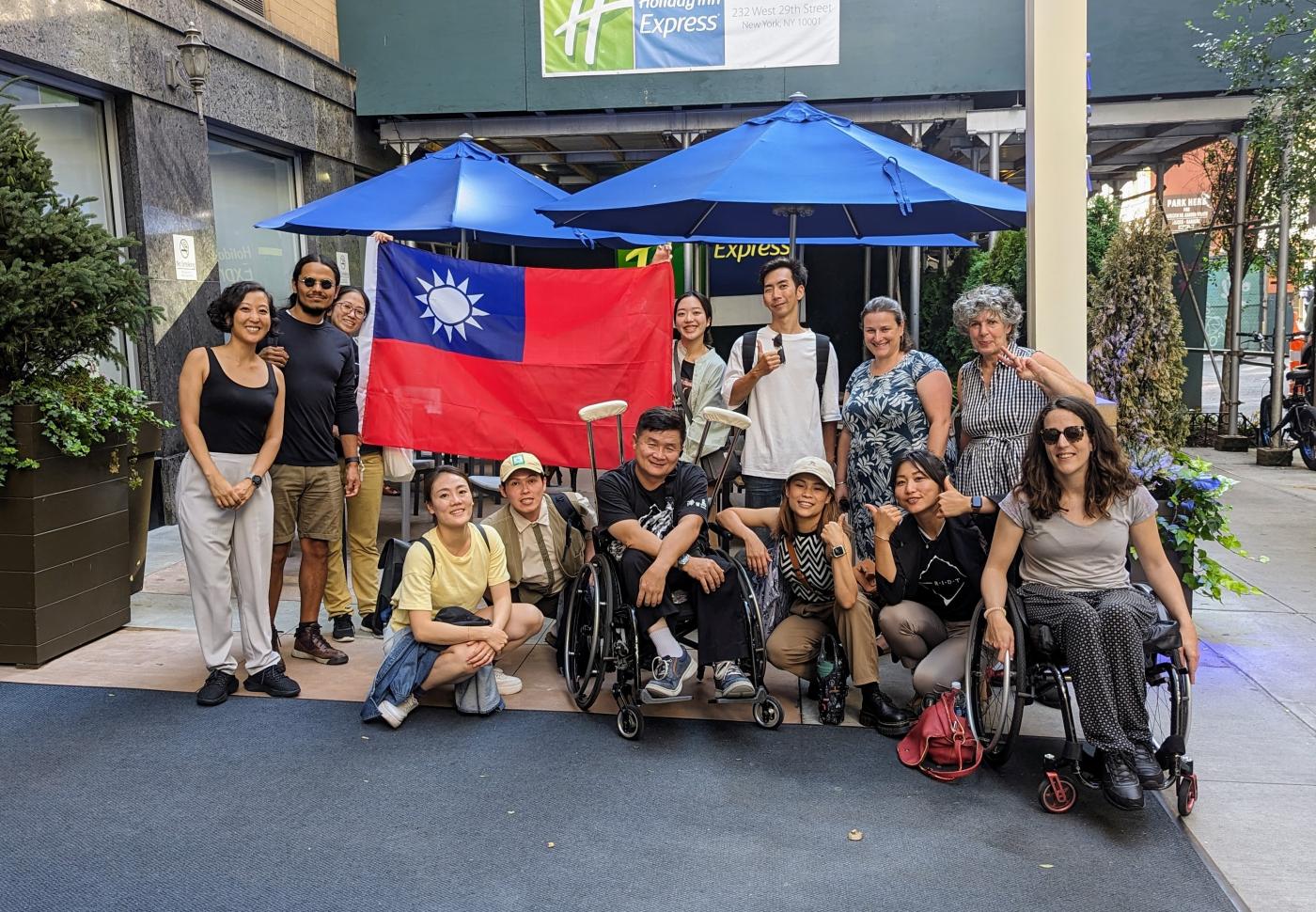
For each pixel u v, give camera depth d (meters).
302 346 4.49
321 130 9.55
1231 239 11.68
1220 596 5.25
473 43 9.73
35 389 4.47
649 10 9.40
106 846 3.00
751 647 3.86
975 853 3.01
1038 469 3.46
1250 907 2.74
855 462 4.65
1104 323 5.63
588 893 2.79
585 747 3.77
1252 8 8.36
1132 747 3.22
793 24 9.27
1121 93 9.20
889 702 3.95
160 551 6.78
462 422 5.54
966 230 6.57
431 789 3.40
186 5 7.64
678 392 5.44
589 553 4.78
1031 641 3.49
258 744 3.74
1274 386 10.56
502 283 5.52
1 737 3.77
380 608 4.93
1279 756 3.68
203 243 7.94
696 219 6.21
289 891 2.78
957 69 9.19
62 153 6.84
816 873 2.89
